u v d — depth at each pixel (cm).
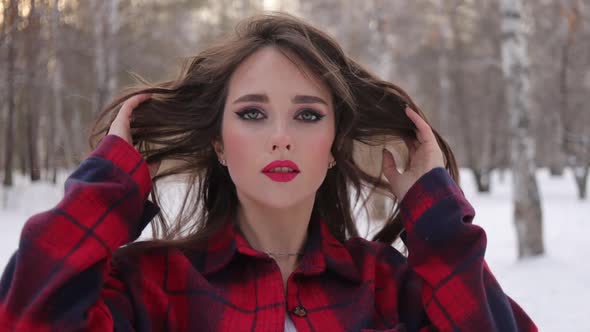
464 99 2281
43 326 126
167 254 152
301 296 153
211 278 152
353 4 1400
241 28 159
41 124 1805
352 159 176
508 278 645
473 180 2325
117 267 147
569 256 718
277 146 144
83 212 136
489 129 2119
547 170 3012
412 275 167
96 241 135
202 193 171
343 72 161
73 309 128
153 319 144
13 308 127
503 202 1550
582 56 1717
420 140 168
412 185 164
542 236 728
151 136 162
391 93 167
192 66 160
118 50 1495
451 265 153
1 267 650
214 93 155
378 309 160
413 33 1775
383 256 169
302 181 146
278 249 160
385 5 1069
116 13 1432
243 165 147
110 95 1379
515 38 736
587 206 1392
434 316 153
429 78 2441
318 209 176
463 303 149
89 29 1502
